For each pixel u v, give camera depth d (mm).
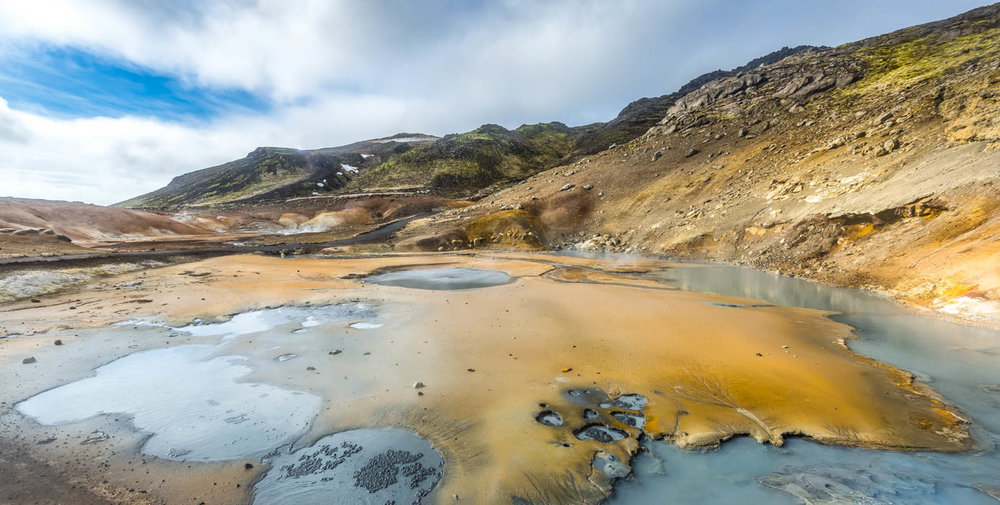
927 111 35750
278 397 10117
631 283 26547
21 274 22625
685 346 13500
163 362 12453
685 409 9484
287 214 81188
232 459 7715
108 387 10734
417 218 74500
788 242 31719
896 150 32344
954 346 13484
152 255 33938
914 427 8797
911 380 10938
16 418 9109
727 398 9984
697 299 20938
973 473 7402
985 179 22016
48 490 6777
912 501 6750
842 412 9305
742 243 36375
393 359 12539
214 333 15430
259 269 32000
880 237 25578
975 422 8961
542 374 11328
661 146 69312
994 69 35750
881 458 7867
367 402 9789
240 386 10758
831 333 14953
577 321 16594
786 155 46188
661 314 17656
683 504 6703
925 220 23797
